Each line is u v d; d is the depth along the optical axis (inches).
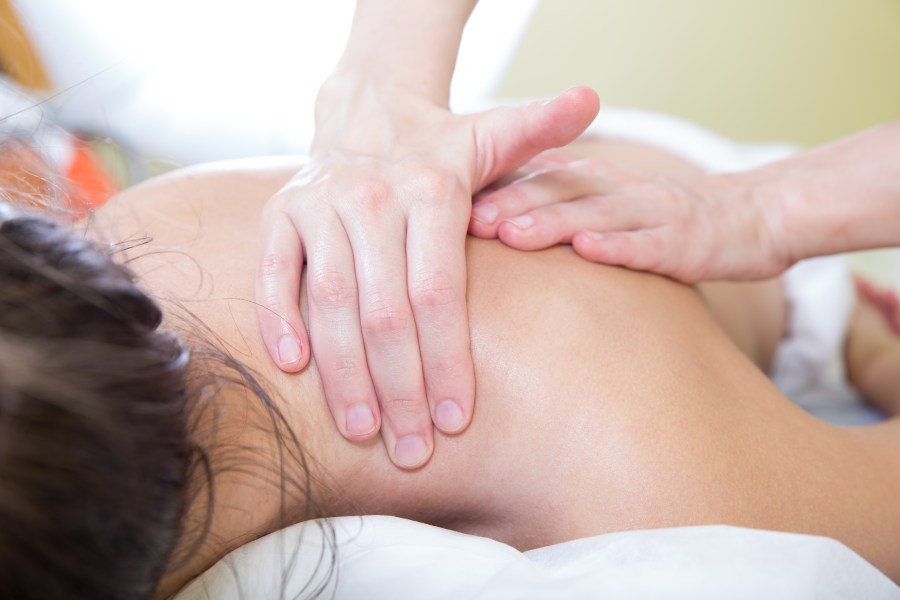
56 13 49.4
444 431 19.4
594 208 23.2
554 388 20.0
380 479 19.9
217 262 20.9
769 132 58.9
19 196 20.2
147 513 14.2
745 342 33.9
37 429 12.5
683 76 60.8
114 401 13.5
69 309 13.7
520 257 21.8
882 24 61.0
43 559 12.8
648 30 61.6
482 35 58.0
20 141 23.6
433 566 18.6
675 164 40.1
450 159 20.6
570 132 20.3
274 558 18.4
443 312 18.8
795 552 18.3
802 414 22.1
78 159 34.3
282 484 17.6
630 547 18.4
